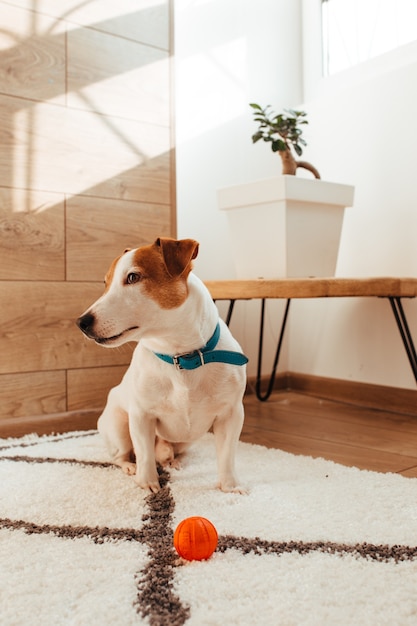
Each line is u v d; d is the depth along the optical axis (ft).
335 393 8.07
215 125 8.03
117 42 6.43
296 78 8.86
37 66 5.92
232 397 4.19
